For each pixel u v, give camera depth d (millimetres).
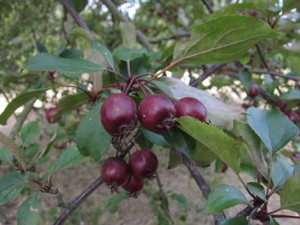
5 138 217
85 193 232
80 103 246
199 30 183
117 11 426
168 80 232
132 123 174
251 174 216
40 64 197
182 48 196
